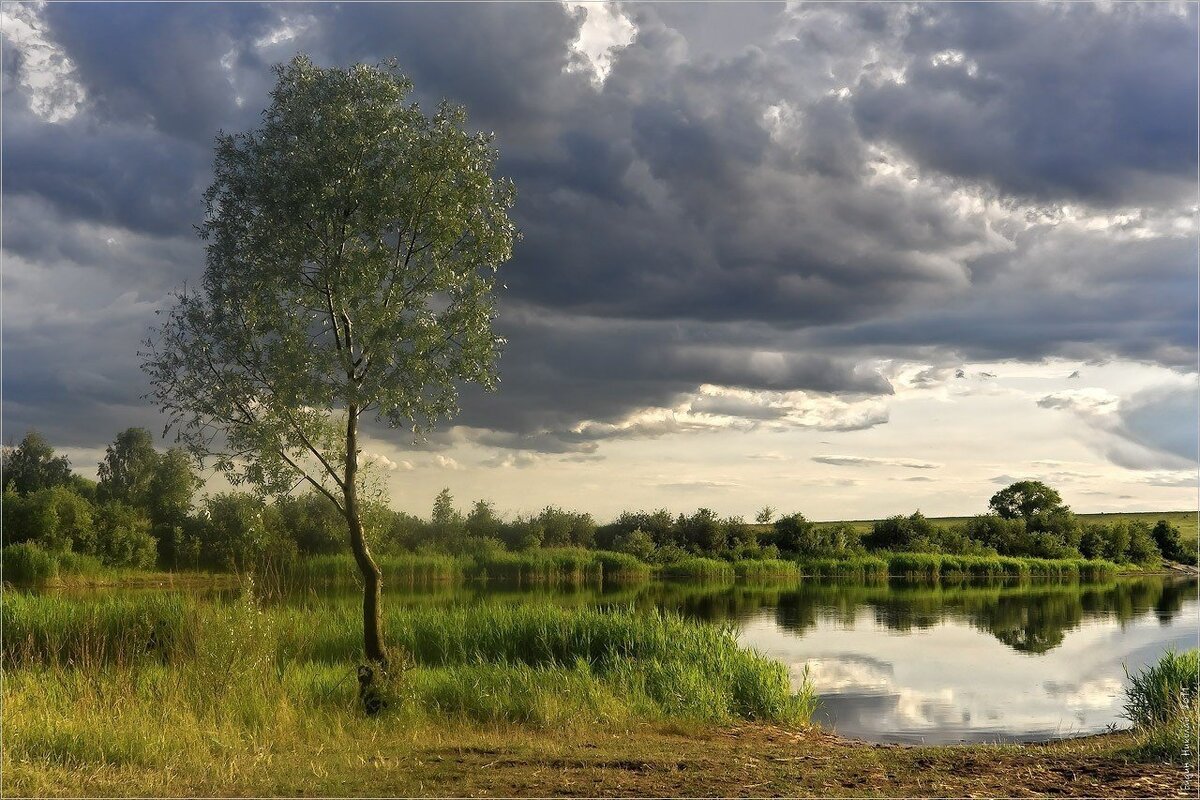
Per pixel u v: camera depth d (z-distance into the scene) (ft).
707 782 27.22
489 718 39.29
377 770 28.45
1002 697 52.85
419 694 41.11
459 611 68.23
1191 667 41.88
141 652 48.42
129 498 163.12
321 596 102.89
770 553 188.96
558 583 148.05
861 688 55.67
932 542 205.87
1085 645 75.56
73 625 57.52
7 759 26.96
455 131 40.88
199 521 139.03
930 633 83.15
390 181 39.11
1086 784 27.37
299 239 38.63
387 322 38.09
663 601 113.09
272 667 41.39
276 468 39.04
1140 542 223.10
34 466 208.03
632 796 25.35
